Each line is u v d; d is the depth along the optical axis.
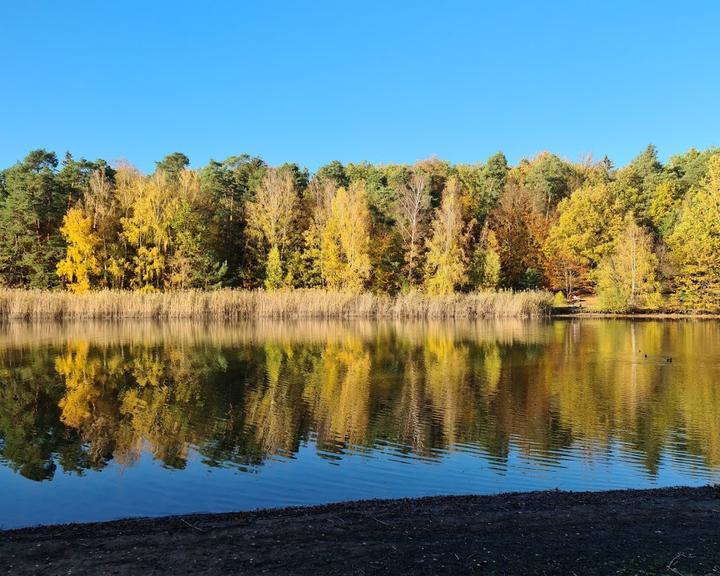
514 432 16.27
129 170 69.44
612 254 66.62
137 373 25.19
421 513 9.67
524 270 72.88
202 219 66.31
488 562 7.50
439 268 63.62
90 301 48.78
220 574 7.18
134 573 7.24
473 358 29.88
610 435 15.97
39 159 65.31
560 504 10.20
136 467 13.23
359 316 55.31
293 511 9.96
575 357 30.30
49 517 10.43
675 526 8.91
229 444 15.08
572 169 97.44
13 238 60.59
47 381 23.38
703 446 14.96
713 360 29.31
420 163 93.62
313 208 72.44
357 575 7.12
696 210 61.53
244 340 36.72
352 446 14.91
